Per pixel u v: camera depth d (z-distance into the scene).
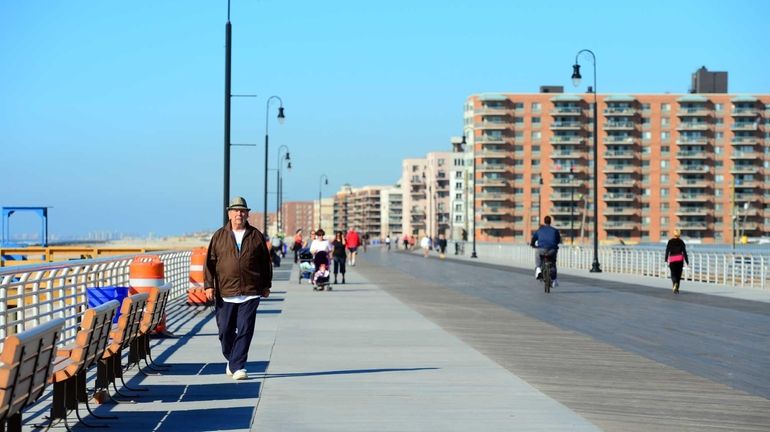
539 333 20.03
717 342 18.55
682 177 188.25
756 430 9.85
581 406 11.19
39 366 7.90
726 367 14.89
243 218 13.42
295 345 17.52
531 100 188.88
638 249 53.62
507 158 188.75
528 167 188.75
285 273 53.62
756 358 16.06
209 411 10.79
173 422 10.12
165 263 30.62
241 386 12.62
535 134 189.12
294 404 11.26
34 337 7.32
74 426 9.91
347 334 19.58
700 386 12.88
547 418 10.41
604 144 187.75
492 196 188.25
